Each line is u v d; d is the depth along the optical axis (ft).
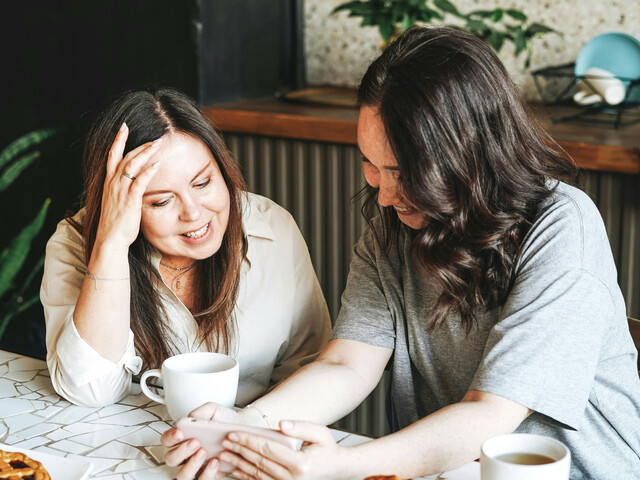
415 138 3.59
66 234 4.91
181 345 4.97
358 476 3.45
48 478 3.26
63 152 9.74
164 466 3.63
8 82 9.86
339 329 4.54
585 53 8.27
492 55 3.79
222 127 8.88
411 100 3.59
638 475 4.22
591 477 4.15
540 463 3.07
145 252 4.81
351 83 9.91
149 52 8.98
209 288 4.91
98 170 4.49
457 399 4.42
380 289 4.56
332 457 3.41
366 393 4.35
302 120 8.38
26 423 4.06
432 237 3.94
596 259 3.92
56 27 9.39
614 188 7.23
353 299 4.59
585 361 3.72
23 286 10.33
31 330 10.33
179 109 4.49
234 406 4.24
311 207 8.72
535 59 8.98
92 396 4.22
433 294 4.35
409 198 3.73
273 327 5.21
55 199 9.93
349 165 8.38
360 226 8.49
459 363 4.31
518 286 3.87
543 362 3.66
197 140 4.49
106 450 3.77
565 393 3.67
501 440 3.13
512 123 3.83
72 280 4.74
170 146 4.38
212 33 8.88
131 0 8.91
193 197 4.44
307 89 9.92
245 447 3.42
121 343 4.28
